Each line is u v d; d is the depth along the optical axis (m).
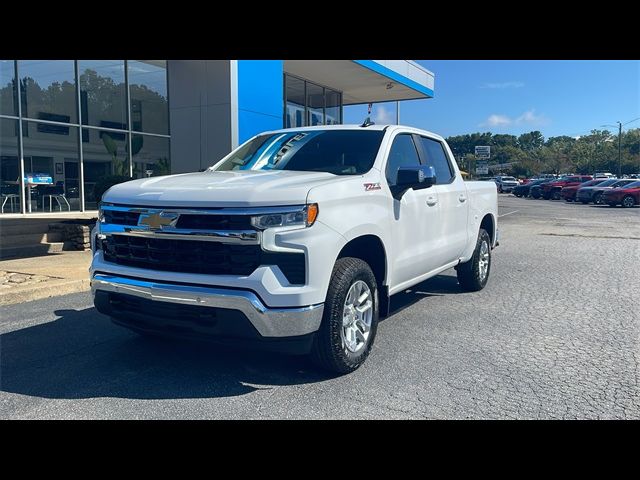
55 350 5.10
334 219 4.20
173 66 13.89
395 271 5.16
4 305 6.90
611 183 35.91
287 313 3.89
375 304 4.73
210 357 4.89
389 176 5.25
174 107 14.02
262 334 3.89
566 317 6.47
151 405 3.92
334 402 3.97
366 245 4.91
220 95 13.31
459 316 6.46
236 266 3.93
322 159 5.35
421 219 5.66
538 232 17.23
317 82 21.81
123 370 4.59
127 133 17.20
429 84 24.95
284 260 3.94
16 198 14.84
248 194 3.94
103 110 16.61
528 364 4.82
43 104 15.29
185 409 3.86
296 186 4.11
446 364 4.79
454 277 9.00
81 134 16.09
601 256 11.74
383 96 25.36
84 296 7.45
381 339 5.50
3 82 14.48
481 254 7.74
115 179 13.52
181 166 14.07
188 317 4.05
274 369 4.61
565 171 101.88
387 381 4.38
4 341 5.38
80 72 16.00
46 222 11.84
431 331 5.81
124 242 4.37
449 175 6.79
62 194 15.80
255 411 3.83
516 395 4.13
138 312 4.28
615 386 4.33
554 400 4.05
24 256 10.41
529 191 49.78
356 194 4.52
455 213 6.62
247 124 13.68
